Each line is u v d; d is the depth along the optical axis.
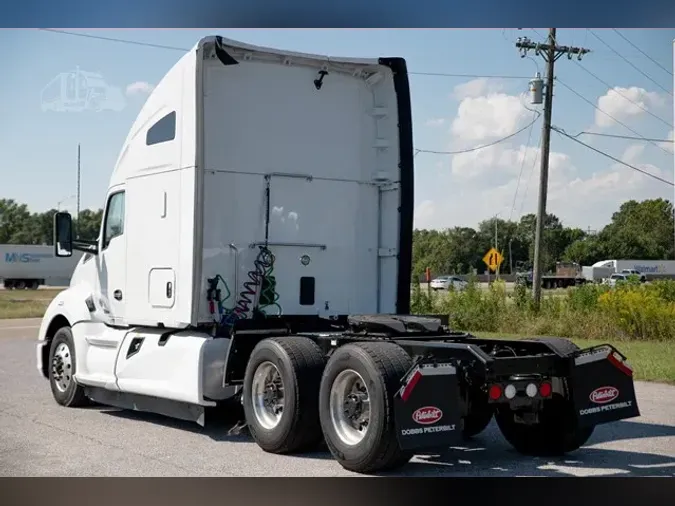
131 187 9.55
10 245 61.56
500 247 104.25
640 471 7.21
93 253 10.29
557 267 82.88
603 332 20.33
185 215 8.62
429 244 103.62
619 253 95.44
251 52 8.85
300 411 7.48
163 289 8.96
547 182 27.50
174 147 8.85
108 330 9.91
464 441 8.55
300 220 9.15
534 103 27.23
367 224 9.59
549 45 27.62
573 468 7.32
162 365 8.77
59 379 10.70
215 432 8.91
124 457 7.69
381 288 9.62
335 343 7.76
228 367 8.29
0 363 15.68
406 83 9.56
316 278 9.22
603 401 7.27
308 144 9.23
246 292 8.81
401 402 6.49
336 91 9.44
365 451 6.78
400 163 9.55
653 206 94.56
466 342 7.94
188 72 8.66
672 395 11.47
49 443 8.32
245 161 8.88
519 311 22.75
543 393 7.04
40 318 32.97
